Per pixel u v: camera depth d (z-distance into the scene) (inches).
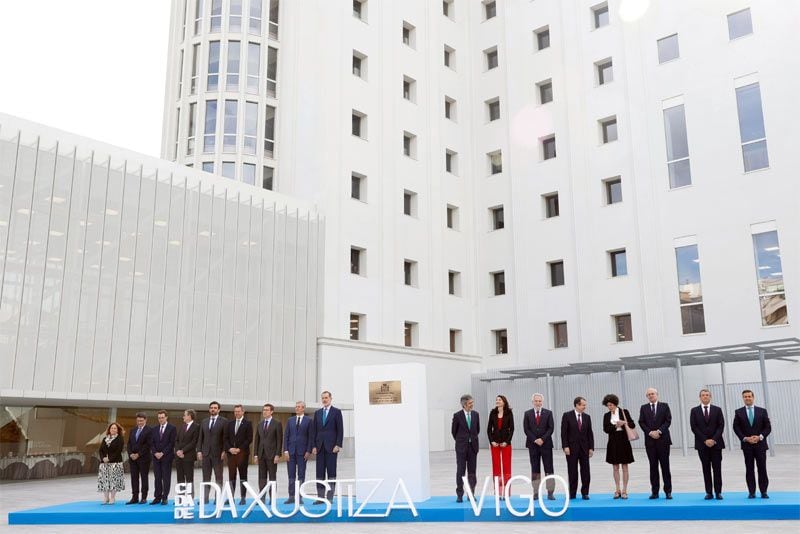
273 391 1170.6
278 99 1446.9
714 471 453.7
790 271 1147.9
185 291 1066.1
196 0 1481.3
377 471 511.2
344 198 1368.1
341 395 1273.4
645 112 1371.8
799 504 403.2
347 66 1429.6
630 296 1333.7
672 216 1304.1
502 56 1657.2
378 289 1393.9
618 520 419.2
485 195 1627.7
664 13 1375.5
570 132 1475.1
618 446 476.4
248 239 1178.0
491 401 1498.5
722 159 1255.5
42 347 887.1
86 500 583.5
